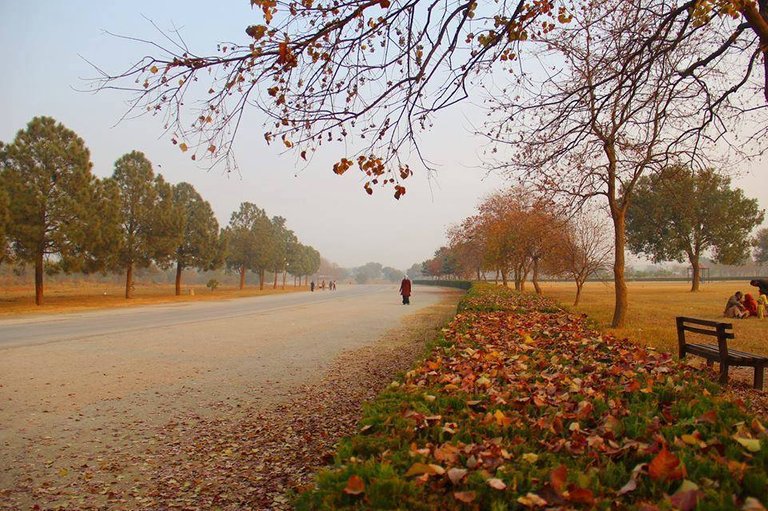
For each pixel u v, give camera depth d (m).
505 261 35.12
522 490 2.21
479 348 6.47
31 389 7.50
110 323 18.50
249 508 3.61
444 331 8.34
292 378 8.21
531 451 2.73
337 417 5.84
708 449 2.57
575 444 2.79
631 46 6.29
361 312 23.55
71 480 4.20
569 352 6.13
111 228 34.62
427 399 3.72
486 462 2.48
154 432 5.47
